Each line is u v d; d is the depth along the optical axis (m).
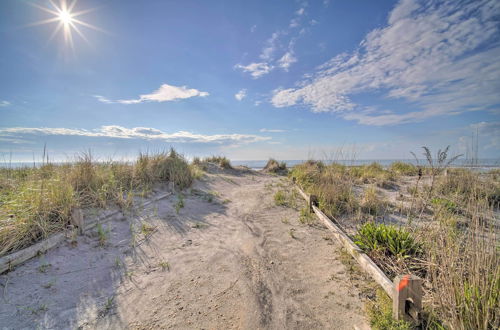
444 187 5.69
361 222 4.91
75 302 2.40
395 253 3.07
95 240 3.67
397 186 8.60
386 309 2.19
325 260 3.38
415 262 2.90
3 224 3.19
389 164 13.31
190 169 9.15
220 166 14.95
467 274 2.40
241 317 2.30
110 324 2.15
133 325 2.15
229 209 6.21
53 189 4.05
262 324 2.21
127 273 2.99
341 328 2.15
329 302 2.51
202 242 4.06
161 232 4.36
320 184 7.15
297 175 10.16
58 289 2.54
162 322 2.21
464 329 1.82
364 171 11.18
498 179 4.80
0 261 2.62
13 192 4.25
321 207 5.48
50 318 2.15
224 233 4.51
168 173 7.97
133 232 4.16
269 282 2.90
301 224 4.93
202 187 8.68
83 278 2.79
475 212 2.73
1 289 2.39
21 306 2.23
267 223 5.10
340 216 5.32
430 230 3.38
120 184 6.12
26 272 2.70
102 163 6.55
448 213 4.57
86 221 3.97
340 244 3.80
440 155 3.51
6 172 6.15
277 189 9.02
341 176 8.49
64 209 3.76
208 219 5.34
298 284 2.85
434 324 1.98
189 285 2.81
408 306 2.00
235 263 3.36
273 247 3.88
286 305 2.48
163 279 2.92
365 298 2.54
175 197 6.75
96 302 2.43
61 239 3.38
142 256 3.45
